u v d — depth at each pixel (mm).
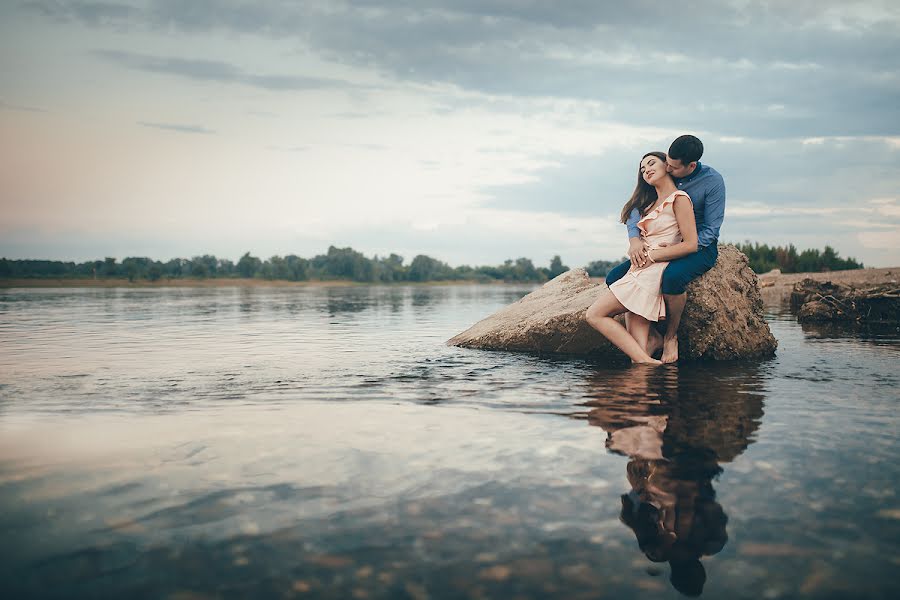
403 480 2209
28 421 3246
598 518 1831
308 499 2016
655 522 1792
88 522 1825
